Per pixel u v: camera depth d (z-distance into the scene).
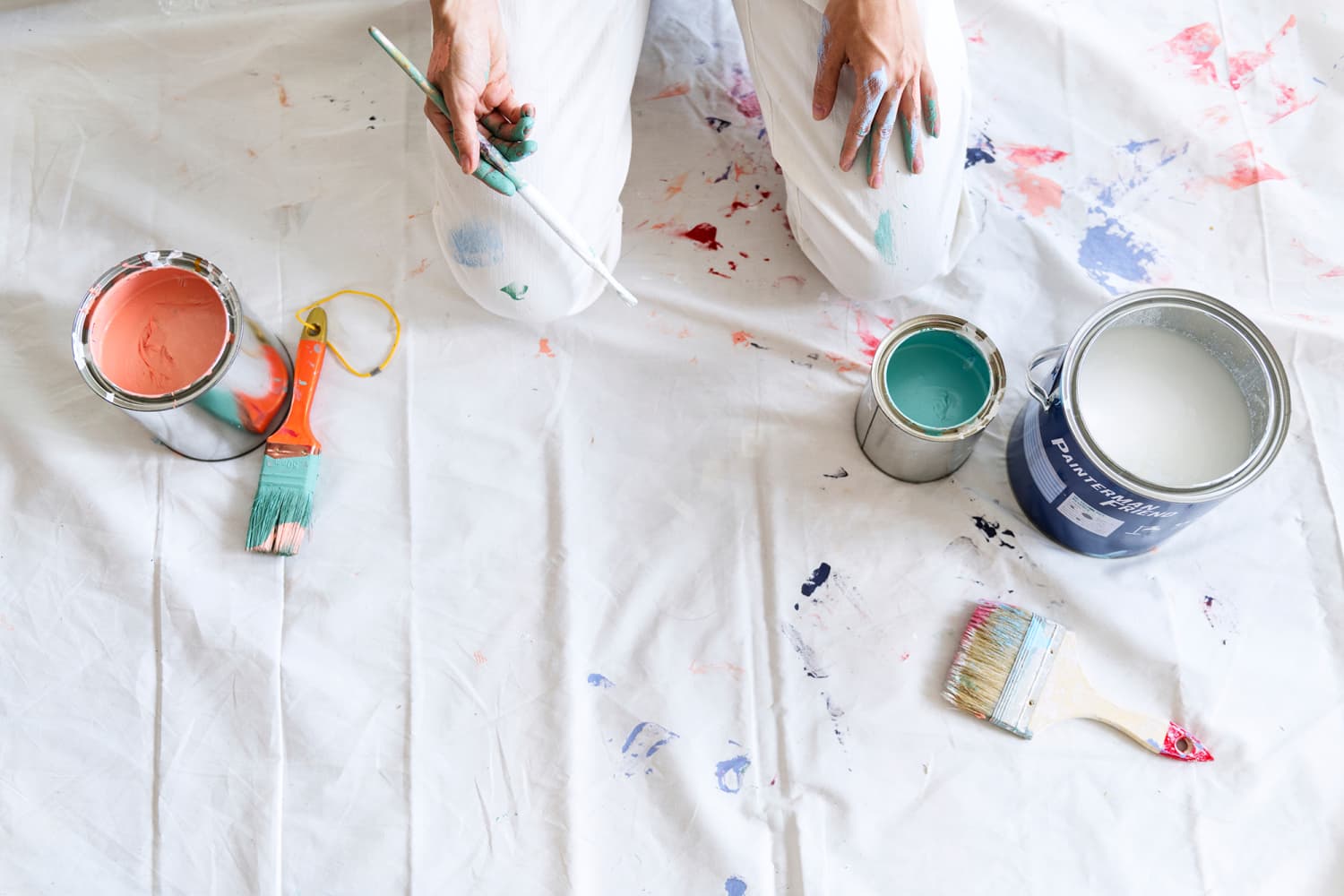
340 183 1.39
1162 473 1.11
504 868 1.13
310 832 1.15
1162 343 1.17
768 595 1.22
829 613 1.21
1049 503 1.17
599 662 1.20
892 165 1.14
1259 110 1.40
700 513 1.25
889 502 1.25
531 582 1.23
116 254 1.37
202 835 1.15
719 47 1.47
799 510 1.25
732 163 1.41
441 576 1.23
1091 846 1.12
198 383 1.12
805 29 1.10
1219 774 1.14
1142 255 1.35
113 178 1.39
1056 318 1.33
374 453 1.28
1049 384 1.15
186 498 1.26
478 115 1.04
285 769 1.17
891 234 1.19
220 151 1.41
